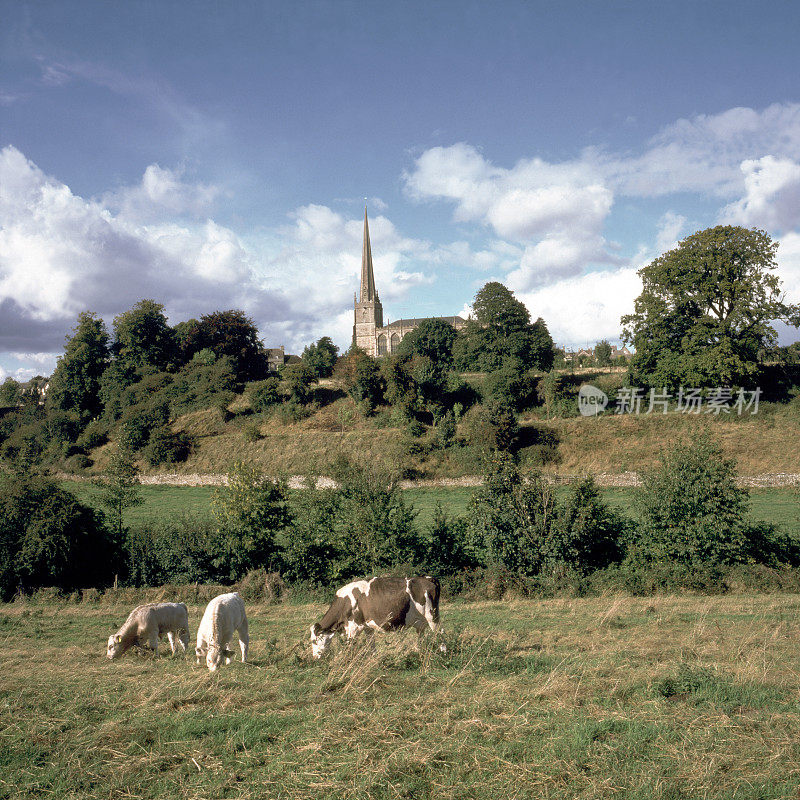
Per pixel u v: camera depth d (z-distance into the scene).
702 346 55.03
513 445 54.88
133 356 86.44
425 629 11.79
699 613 16.72
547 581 22.16
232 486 26.84
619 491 44.97
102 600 23.89
